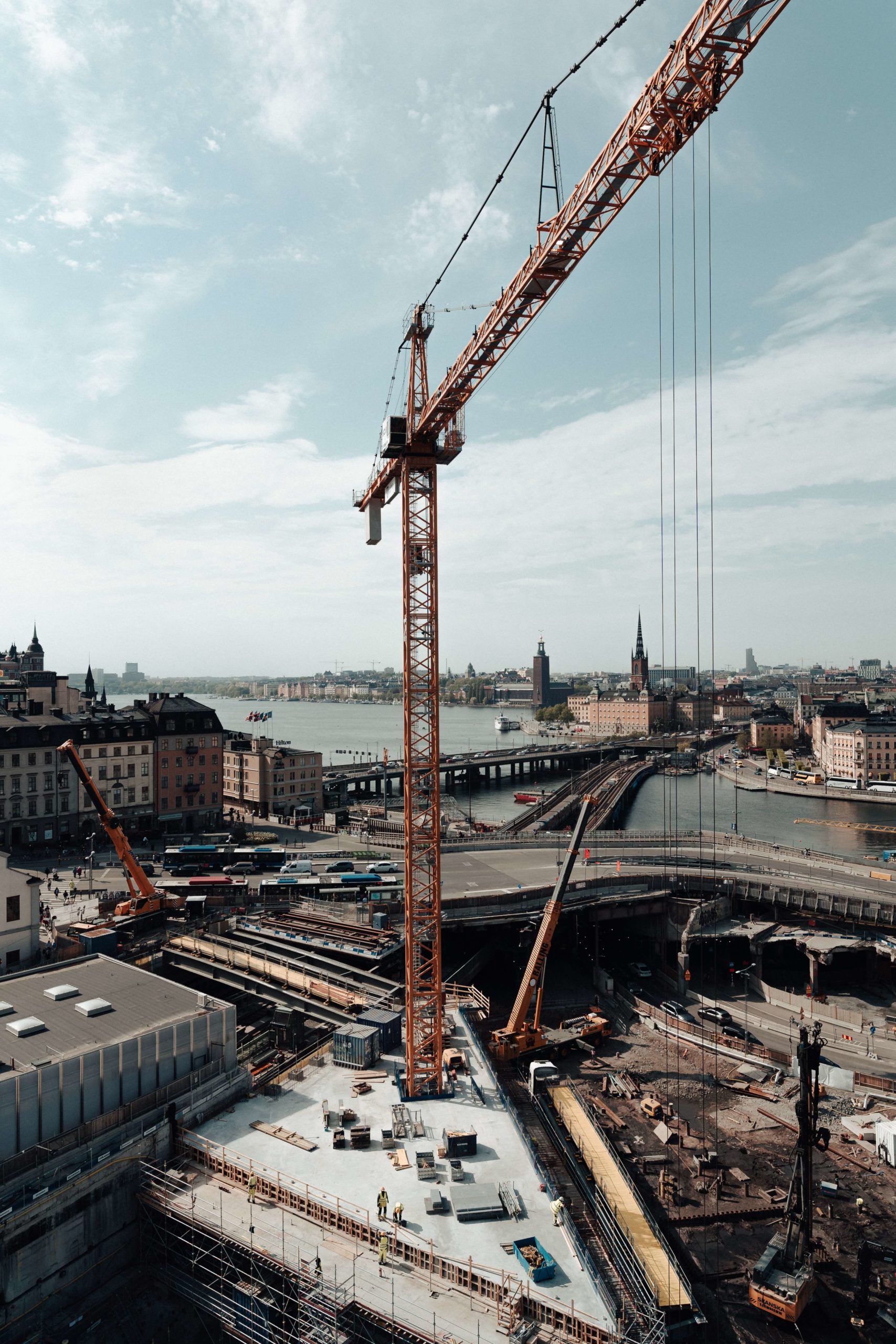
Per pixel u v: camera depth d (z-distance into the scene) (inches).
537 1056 3102.9
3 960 3016.7
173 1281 1720.0
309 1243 1636.3
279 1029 3043.8
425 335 2645.2
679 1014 3558.1
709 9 1498.5
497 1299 1478.8
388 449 2628.0
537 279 2075.5
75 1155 1793.8
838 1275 1962.4
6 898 3036.4
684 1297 1720.0
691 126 1643.7
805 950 3905.0
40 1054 1909.4
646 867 4891.7
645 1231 1946.4
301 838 5807.1
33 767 5123.0
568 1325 1412.4
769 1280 1861.5
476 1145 1964.8
